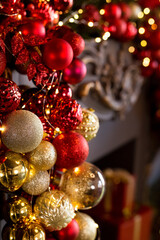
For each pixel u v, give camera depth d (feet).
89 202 3.52
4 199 3.94
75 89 5.42
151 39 6.21
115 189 8.04
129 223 7.85
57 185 3.58
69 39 3.46
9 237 3.37
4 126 3.09
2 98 3.10
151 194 10.94
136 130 9.04
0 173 3.16
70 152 3.31
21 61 3.26
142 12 6.24
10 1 3.21
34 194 3.34
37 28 3.32
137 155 9.41
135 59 7.26
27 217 3.37
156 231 9.66
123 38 5.68
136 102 8.75
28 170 3.25
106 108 6.75
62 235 3.50
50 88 3.43
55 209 3.31
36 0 3.50
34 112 3.39
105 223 7.71
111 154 9.48
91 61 5.76
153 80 9.14
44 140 3.40
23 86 3.72
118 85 6.89
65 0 3.55
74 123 3.31
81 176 3.50
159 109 9.38
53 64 3.26
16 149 3.11
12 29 3.26
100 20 5.16
